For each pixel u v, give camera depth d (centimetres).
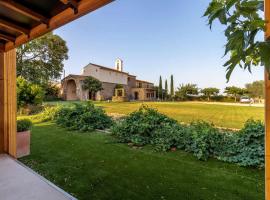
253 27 70
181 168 322
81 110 702
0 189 244
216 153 369
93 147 441
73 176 291
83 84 2547
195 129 424
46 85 1812
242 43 69
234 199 230
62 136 544
